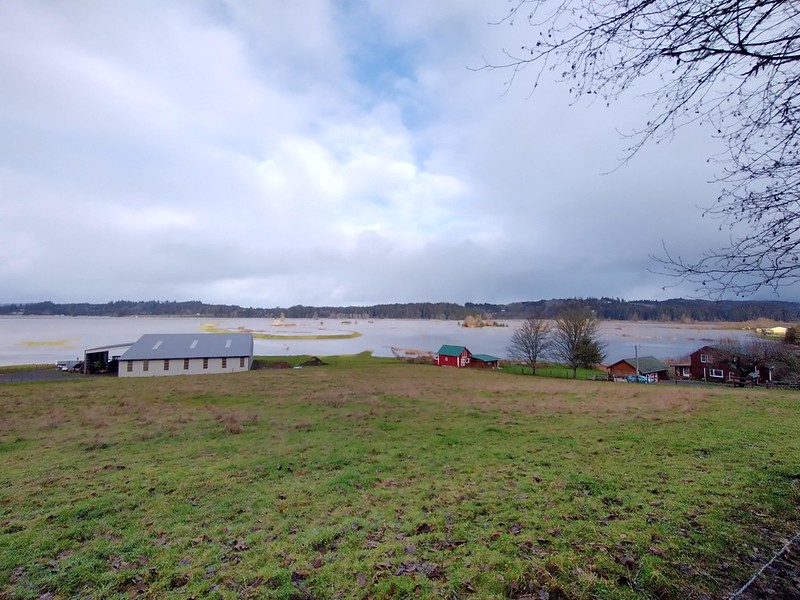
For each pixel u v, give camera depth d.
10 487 7.70
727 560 3.88
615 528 4.73
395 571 4.08
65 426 14.12
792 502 5.32
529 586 3.63
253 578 4.18
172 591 4.04
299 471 8.38
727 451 8.48
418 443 10.74
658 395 21.38
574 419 13.86
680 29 2.42
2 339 89.56
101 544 5.20
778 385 32.75
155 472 8.44
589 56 2.67
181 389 24.91
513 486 6.83
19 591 4.16
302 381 29.47
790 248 2.59
